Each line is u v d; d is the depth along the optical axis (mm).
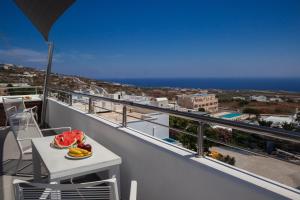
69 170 2090
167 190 2156
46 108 7059
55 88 6352
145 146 2441
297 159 1338
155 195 2332
